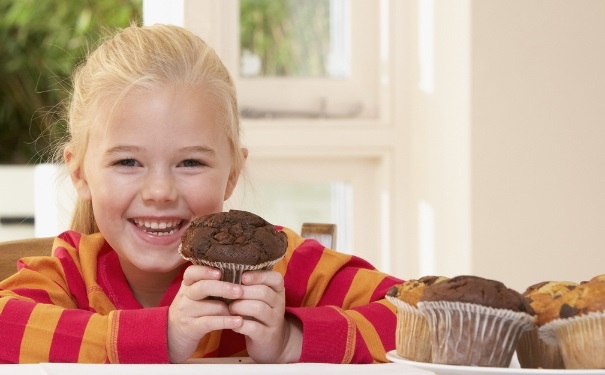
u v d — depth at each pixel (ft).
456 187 10.37
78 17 19.08
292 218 11.54
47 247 5.75
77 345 3.81
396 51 11.40
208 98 4.61
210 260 3.73
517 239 10.23
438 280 3.64
